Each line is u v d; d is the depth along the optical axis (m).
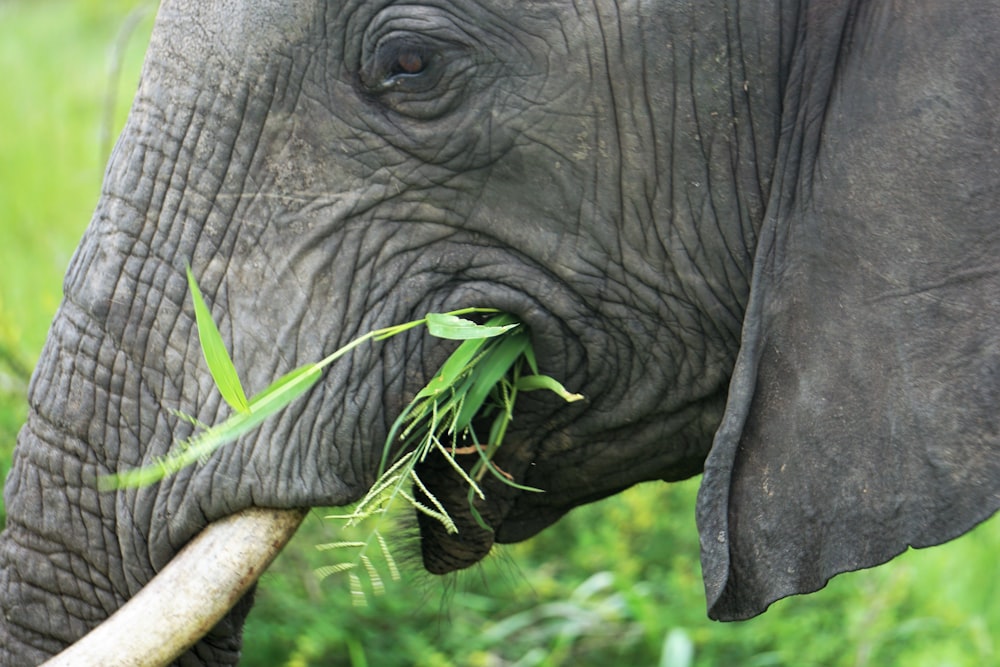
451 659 7.55
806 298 4.28
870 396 4.20
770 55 4.33
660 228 4.48
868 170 4.18
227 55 4.32
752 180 4.43
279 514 4.41
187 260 4.36
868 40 4.21
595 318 4.59
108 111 9.06
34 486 4.46
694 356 4.67
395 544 5.24
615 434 4.91
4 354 7.80
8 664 4.49
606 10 4.29
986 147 4.05
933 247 4.12
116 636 4.21
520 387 4.70
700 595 8.01
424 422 4.54
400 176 4.36
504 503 5.05
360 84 4.33
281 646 7.33
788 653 7.60
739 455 4.35
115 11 17.00
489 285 4.48
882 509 4.19
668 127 4.37
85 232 4.55
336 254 4.36
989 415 4.08
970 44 4.07
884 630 7.82
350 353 4.39
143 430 4.38
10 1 17.80
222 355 4.00
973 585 8.87
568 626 7.53
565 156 4.38
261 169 4.34
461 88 4.33
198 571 4.32
